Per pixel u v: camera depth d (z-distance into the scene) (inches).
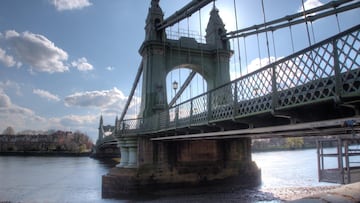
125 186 723.4
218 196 677.3
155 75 905.5
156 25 969.5
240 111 297.3
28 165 2037.4
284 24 581.9
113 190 740.7
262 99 260.2
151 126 708.7
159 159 754.8
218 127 411.2
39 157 3277.6
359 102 190.9
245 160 823.7
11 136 4158.5
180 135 576.4
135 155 776.9
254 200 639.1
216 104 358.3
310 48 201.8
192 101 439.8
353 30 168.9
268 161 1765.5
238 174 799.1
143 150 754.2
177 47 959.0
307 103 204.8
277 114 240.7
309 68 203.6
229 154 808.9
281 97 234.4
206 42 1072.8
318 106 227.0
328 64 187.3
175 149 772.6
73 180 1159.0
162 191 726.5
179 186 746.8
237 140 827.4
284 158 2018.9
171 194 703.1
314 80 198.8
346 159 468.1
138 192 715.4
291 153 2736.2
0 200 757.9
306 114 244.7
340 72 178.7
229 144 815.7
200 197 668.7
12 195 825.5
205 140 798.5
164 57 933.8
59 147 3759.8
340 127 285.4
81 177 1266.0
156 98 876.6
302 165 1434.5
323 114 235.8
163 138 637.9
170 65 942.4
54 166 1941.4
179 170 757.9
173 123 530.9
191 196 679.1
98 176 1306.6
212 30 1027.9
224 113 332.8
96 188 932.6
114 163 2217.0
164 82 911.0
